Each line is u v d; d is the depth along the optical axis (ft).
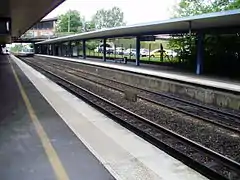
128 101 50.78
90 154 20.04
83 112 34.42
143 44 237.86
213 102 48.83
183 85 57.21
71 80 83.51
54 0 43.04
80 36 134.62
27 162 18.45
